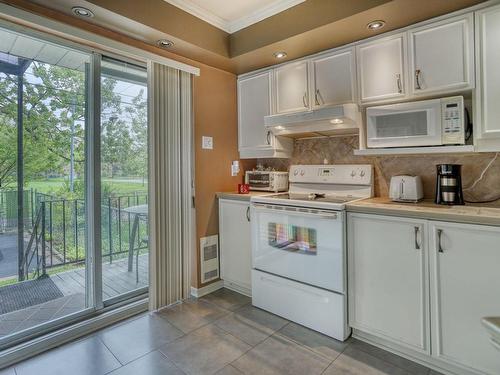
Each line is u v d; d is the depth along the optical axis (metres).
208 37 2.48
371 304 1.97
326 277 2.12
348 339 2.10
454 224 1.64
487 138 1.78
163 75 2.49
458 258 1.64
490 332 1.04
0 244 2.06
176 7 2.25
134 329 2.24
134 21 2.02
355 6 1.90
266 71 2.87
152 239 2.47
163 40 2.30
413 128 1.99
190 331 2.21
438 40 1.91
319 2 2.07
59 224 2.27
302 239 2.24
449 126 1.86
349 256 2.05
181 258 2.69
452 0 1.74
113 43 2.16
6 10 1.71
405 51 2.05
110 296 2.53
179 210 2.65
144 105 2.69
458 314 1.65
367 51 2.22
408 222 1.80
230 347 2.01
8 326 2.10
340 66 2.37
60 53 2.18
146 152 2.73
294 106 2.66
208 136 2.87
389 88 2.12
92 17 1.96
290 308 2.33
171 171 2.58
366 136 2.25
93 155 2.30
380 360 1.87
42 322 2.16
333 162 2.81
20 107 2.04
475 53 1.79
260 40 2.41
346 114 2.14
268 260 2.47
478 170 2.06
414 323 1.80
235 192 3.03
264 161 3.34
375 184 2.54
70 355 1.93
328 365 1.83
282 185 3.00
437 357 1.73
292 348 2.00
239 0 2.24
